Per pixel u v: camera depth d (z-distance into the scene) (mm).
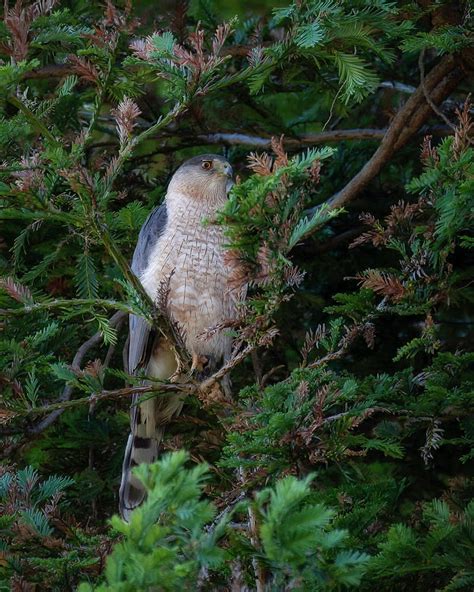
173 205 11062
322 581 5742
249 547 6371
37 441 11031
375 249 12672
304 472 7633
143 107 12469
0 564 7715
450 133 12453
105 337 8320
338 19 8719
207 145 12758
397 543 6840
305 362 8133
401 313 8508
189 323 10656
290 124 13242
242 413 7828
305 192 7168
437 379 8594
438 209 8016
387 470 10812
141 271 10891
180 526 5578
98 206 7633
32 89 11523
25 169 7684
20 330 9688
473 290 8812
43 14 8195
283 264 7188
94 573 7781
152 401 10453
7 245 10938
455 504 8500
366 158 13031
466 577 6812
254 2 12070
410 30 9945
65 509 9875
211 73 8047
